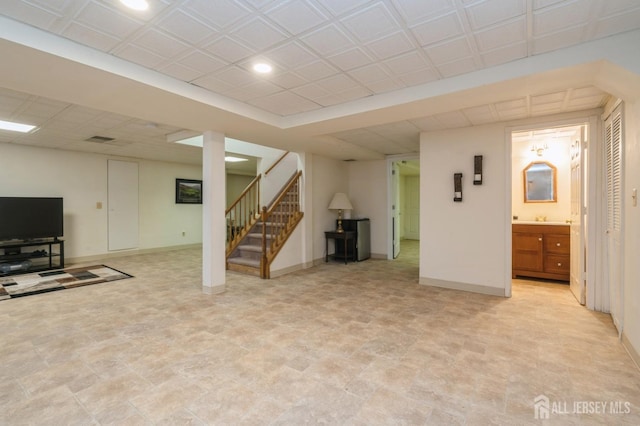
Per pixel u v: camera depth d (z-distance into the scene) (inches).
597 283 135.3
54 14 71.7
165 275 203.5
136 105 118.7
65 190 243.3
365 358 93.4
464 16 73.8
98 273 207.8
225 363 90.2
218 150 161.2
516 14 72.9
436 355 95.4
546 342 104.3
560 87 102.7
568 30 79.2
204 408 70.4
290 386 79.0
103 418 66.8
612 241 121.3
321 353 96.4
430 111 126.2
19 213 208.5
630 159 96.9
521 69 94.3
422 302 146.7
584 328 116.0
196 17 73.6
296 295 158.2
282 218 221.6
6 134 189.6
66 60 82.7
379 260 261.1
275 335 109.4
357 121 140.9
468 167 164.6
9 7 68.7
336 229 265.0
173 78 106.7
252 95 123.6
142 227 292.7
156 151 249.0
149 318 125.4
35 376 82.9
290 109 140.7
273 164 266.1
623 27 78.0
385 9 71.2
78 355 94.4
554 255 182.7
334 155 245.8
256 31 79.7
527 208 206.7
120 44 85.0
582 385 79.7
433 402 72.9
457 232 168.1
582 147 142.5
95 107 121.3
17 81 96.3
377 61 96.0
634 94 89.7
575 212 158.4
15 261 209.0
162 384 79.5
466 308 138.2
